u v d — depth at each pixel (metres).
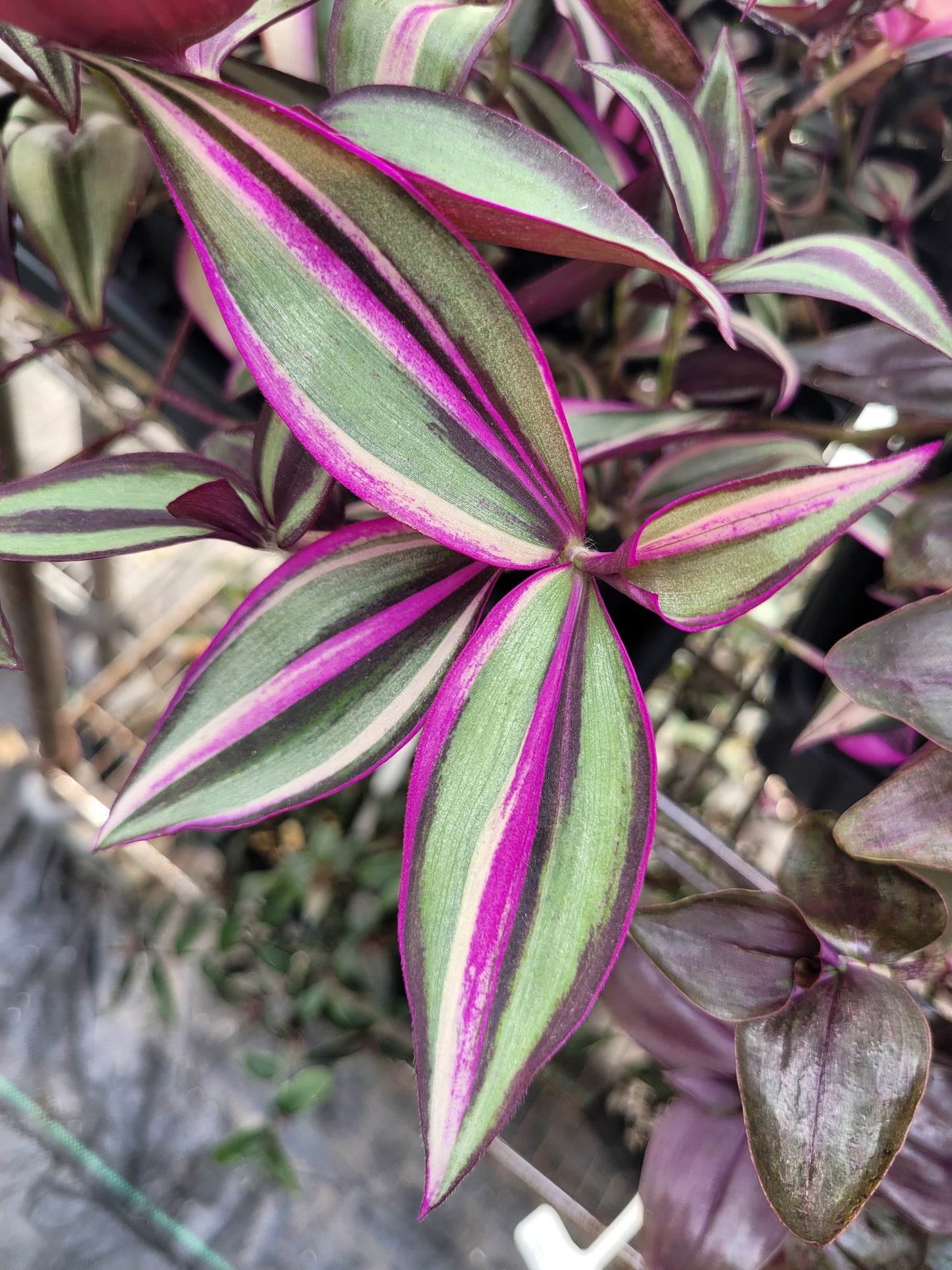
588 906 0.11
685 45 0.18
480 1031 0.10
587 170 0.11
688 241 0.16
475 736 0.11
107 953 0.50
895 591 0.21
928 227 0.24
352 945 0.36
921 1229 0.16
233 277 0.10
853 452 0.25
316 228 0.10
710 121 0.17
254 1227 0.46
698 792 0.32
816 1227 0.13
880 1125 0.13
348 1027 0.38
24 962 0.50
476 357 0.11
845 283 0.15
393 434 0.11
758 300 0.23
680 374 0.22
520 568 0.12
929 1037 0.14
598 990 0.11
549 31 0.23
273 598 0.13
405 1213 0.47
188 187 0.10
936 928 0.15
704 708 0.35
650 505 0.19
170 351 0.27
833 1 0.18
